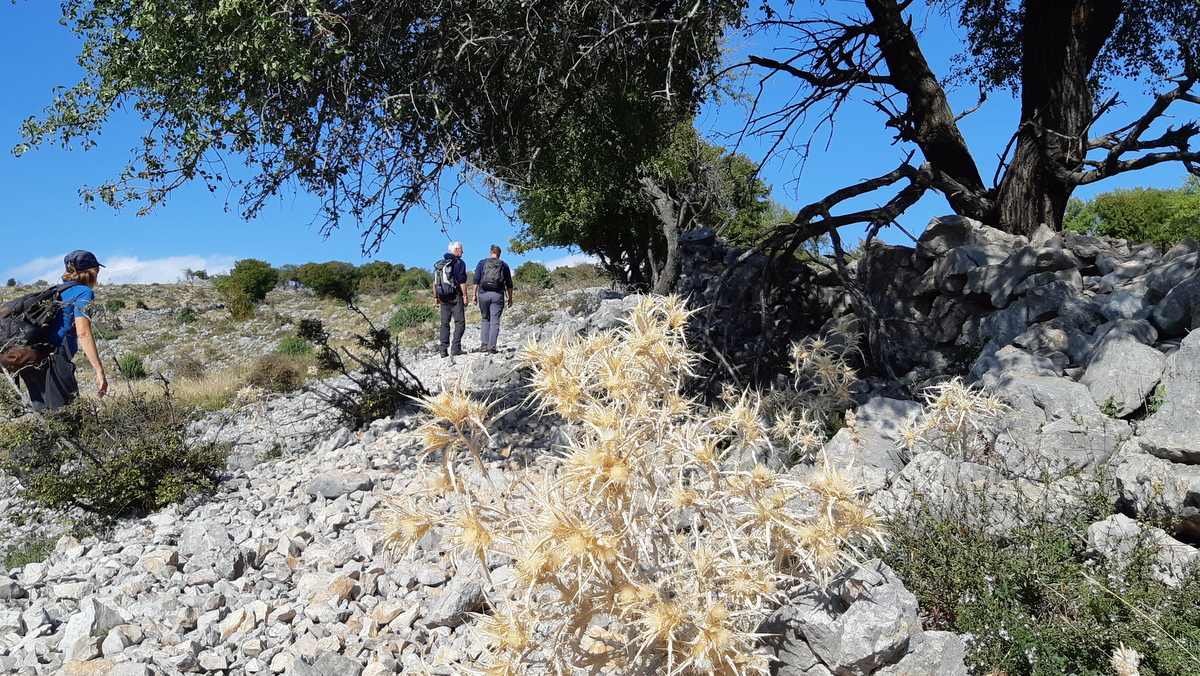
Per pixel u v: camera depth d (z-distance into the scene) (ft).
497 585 10.68
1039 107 28.84
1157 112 26.81
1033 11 29.12
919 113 30.42
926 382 22.85
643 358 8.64
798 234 27.37
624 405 8.61
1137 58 38.37
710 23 24.89
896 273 27.73
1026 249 24.00
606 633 8.70
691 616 7.38
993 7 38.47
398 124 22.59
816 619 8.56
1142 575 9.65
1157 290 20.56
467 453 9.09
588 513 7.86
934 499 11.95
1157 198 65.36
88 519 21.12
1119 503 13.14
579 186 28.53
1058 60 28.58
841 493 8.07
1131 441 14.71
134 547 16.72
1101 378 17.28
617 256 71.15
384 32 21.71
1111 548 10.68
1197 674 7.84
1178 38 33.83
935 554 10.43
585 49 23.80
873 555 10.63
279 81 19.80
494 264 43.29
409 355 52.29
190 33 18.74
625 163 27.99
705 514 8.31
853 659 8.34
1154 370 16.49
